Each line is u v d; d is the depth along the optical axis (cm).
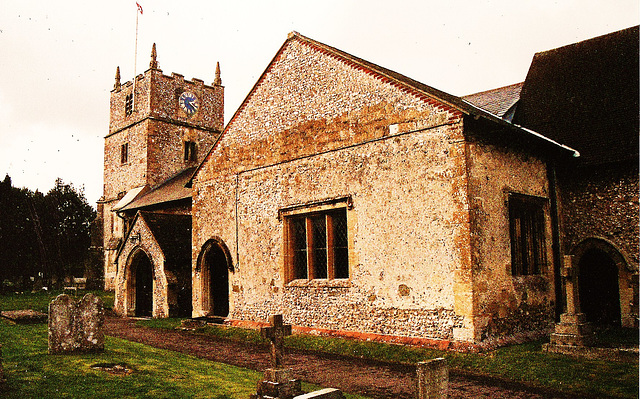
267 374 719
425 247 1145
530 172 1318
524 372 902
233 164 1723
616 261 1411
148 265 2170
